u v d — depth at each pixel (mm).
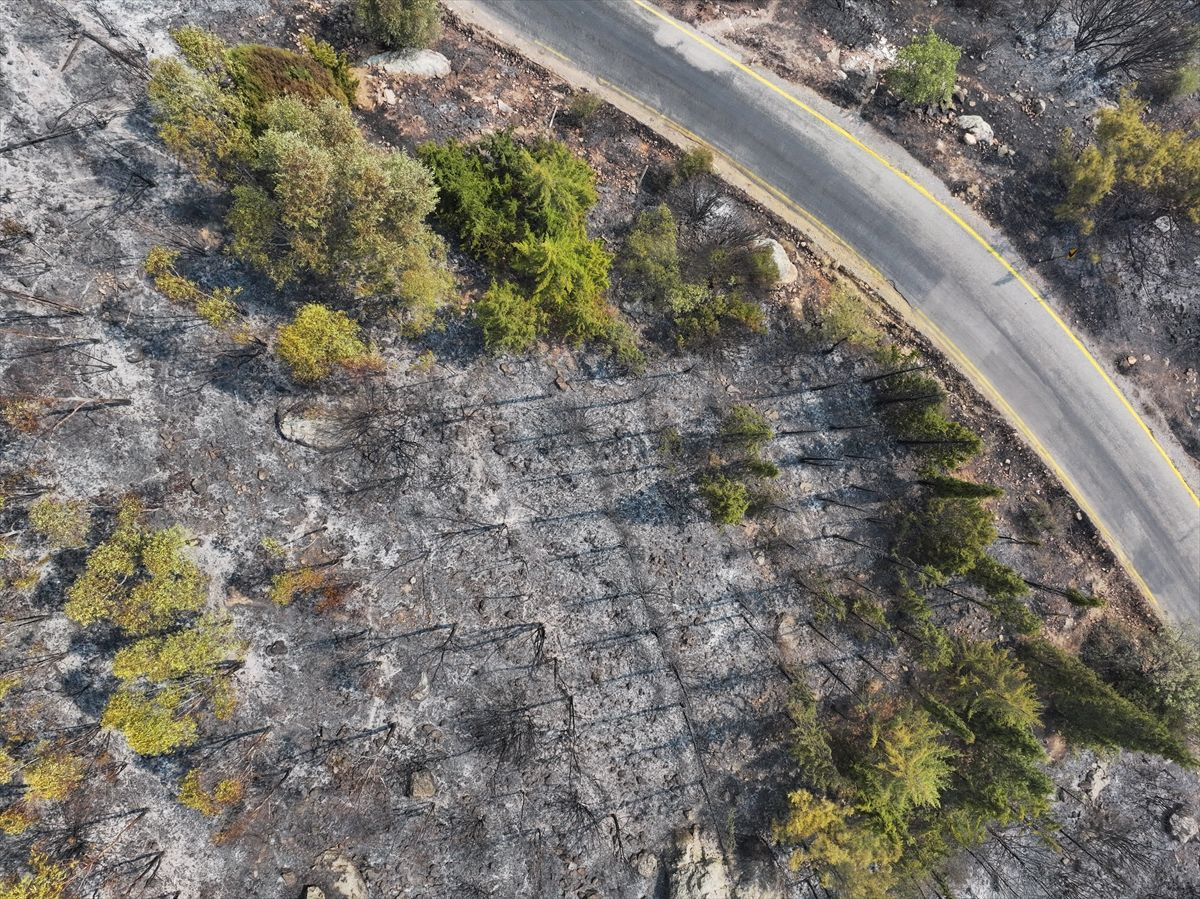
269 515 17797
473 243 18844
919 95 22891
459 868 17812
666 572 20016
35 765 16016
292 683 17547
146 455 17375
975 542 19734
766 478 21062
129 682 16531
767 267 21312
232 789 16719
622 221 21688
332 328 17312
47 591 16594
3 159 17422
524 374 19906
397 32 20219
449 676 18297
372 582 18188
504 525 19156
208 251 18188
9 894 15539
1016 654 21844
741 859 19328
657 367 20953
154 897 16453
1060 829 20719
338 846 17312
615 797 18859
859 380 22391
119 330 17562
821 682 20609
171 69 16500
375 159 16641
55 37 18328
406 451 18781
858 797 18828
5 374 16859
